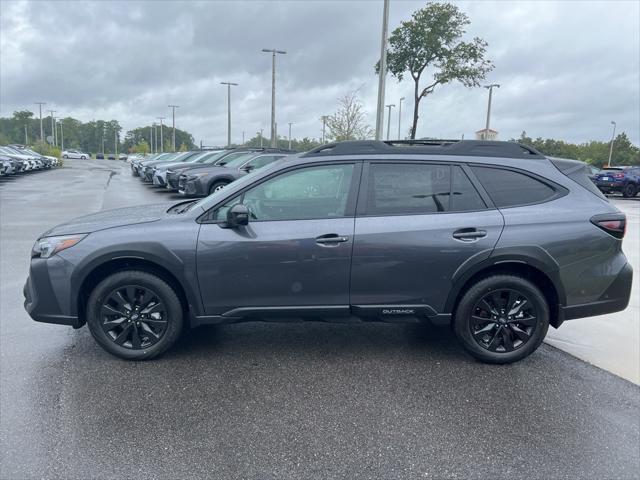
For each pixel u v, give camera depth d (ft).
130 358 12.48
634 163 262.47
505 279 12.33
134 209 14.64
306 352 13.38
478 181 12.48
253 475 8.38
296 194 12.37
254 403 10.66
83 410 10.23
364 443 9.31
